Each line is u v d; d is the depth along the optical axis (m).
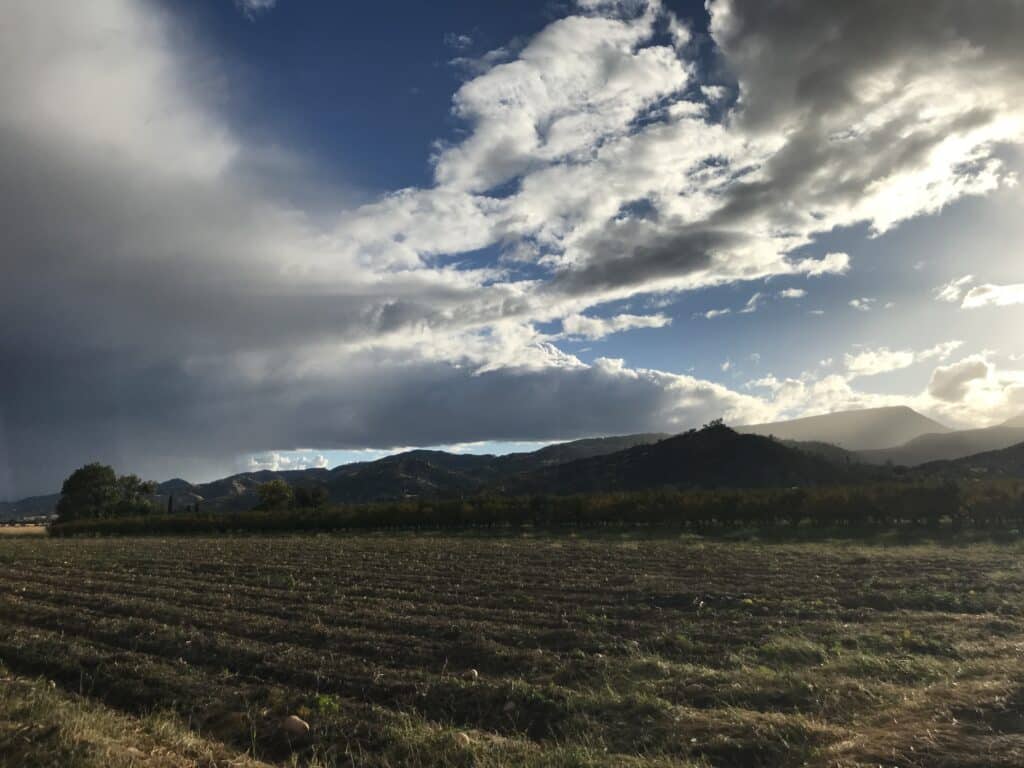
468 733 9.92
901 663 12.18
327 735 10.07
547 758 8.57
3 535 92.06
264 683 12.66
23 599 22.55
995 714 8.62
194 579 27.70
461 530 70.19
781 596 20.38
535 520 69.88
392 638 15.72
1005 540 41.81
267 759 9.66
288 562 34.03
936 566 27.16
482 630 16.27
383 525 76.50
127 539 68.25
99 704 11.64
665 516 62.19
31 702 10.54
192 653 14.66
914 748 7.80
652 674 12.41
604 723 10.09
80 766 8.11
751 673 12.02
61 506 120.88
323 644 15.48
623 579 24.94
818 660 13.26
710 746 8.81
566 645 14.95
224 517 83.94
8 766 8.15
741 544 42.84
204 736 10.43
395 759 9.20
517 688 11.55
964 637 14.47
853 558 30.73
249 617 18.19
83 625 17.69
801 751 8.38
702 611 18.33
